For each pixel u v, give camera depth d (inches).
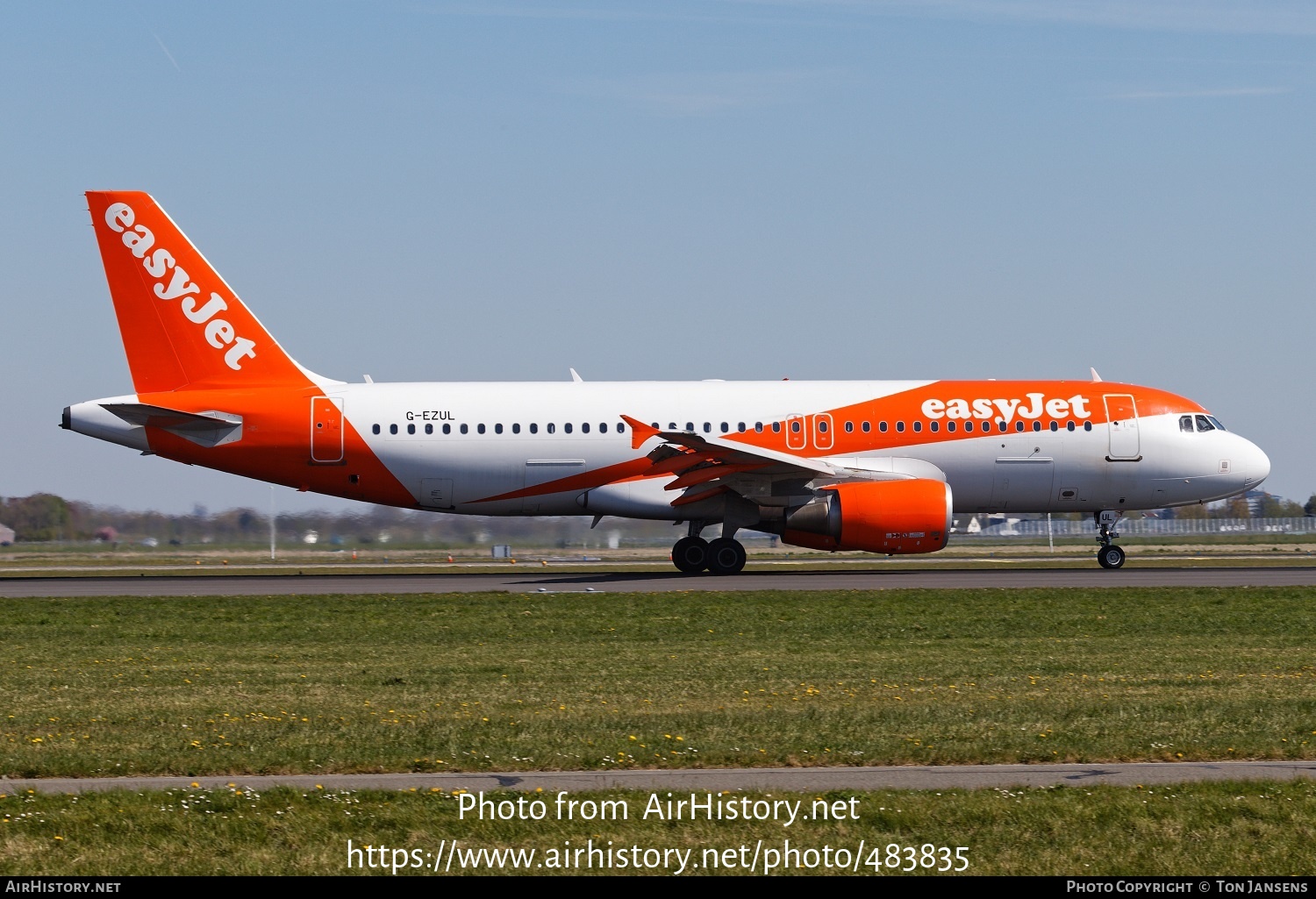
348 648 2124.8
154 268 3545.8
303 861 930.7
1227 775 1137.4
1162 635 2198.6
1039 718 1386.6
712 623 2434.8
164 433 3550.7
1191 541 7495.1
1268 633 2210.9
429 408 3577.8
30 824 990.4
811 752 1218.6
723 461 3351.4
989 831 981.8
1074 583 3221.0
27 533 6269.7
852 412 3553.2
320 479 3597.4
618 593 3043.8
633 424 3248.0
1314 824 983.0
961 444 3553.2
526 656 1993.1
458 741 1285.7
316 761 1196.5
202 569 4921.3
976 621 2423.7
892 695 1577.3
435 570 4584.2
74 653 2086.6
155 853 944.3
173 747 1269.7
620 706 1504.7
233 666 1910.7
